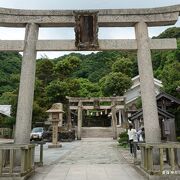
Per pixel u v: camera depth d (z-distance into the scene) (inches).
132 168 375.2
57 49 394.9
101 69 2477.9
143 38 396.8
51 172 345.4
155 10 401.7
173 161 287.9
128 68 1736.0
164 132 571.5
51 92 1498.5
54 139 851.4
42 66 1814.7
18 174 280.2
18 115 373.4
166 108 644.7
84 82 2133.4
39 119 1330.0
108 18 401.1
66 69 1782.7
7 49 392.2
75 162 456.8
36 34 402.6
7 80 2053.4
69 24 409.1
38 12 401.4
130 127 619.2
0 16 395.9
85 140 1237.1
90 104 1425.9
